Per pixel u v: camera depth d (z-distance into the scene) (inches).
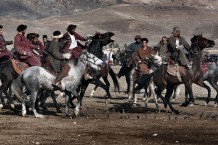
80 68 754.8
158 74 826.2
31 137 576.4
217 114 796.0
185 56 820.0
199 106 921.5
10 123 684.1
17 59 845.2
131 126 665.6
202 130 637.3
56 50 766.5
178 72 813.2
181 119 739.4
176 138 579.2
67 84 741.3
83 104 926.4
